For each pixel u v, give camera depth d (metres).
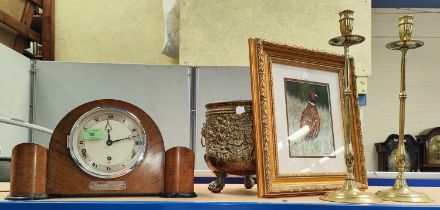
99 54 2.86
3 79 1.91
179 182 0.81
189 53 2.09
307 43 2.07
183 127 2.05
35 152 0.75
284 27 2.08
